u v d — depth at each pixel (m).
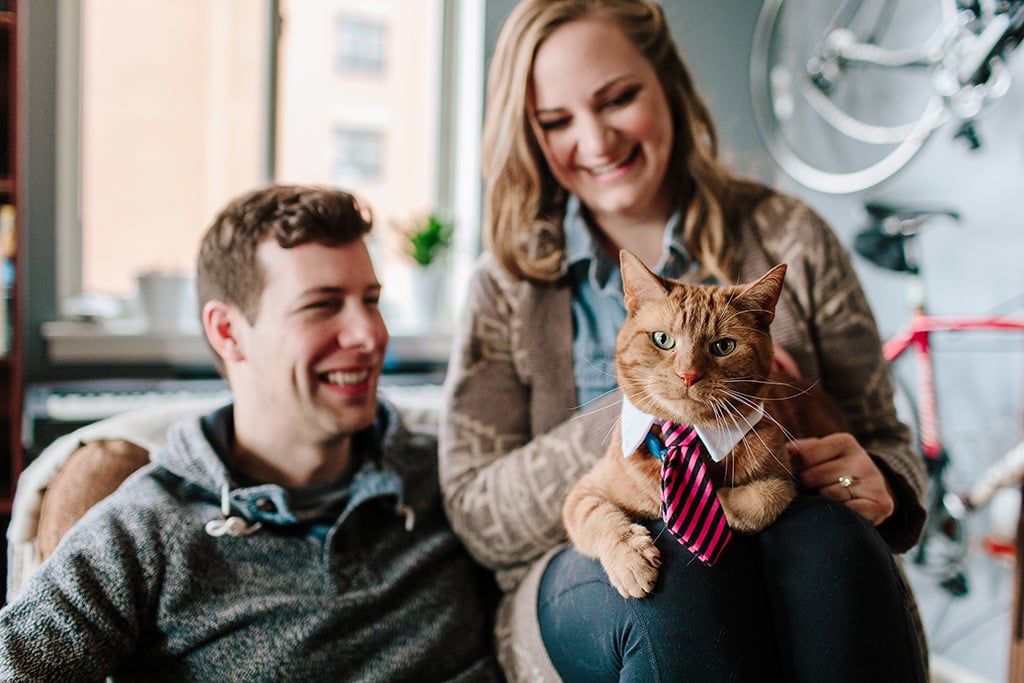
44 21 2.05
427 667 0.94
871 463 0.85
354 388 0.96
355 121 2.58
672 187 1.16
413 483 1.08
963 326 1.84
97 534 0.86
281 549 0.92
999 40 1.74
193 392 2.02
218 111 2.37
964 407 1.96
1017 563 1.04
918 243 2.08
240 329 0.96
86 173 2.24
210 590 0.88
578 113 1.05
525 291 1.09
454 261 2.64
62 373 2.12
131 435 1.10
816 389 0.98
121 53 2.25
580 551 0.84
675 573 0.75
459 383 1.08
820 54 2.34
